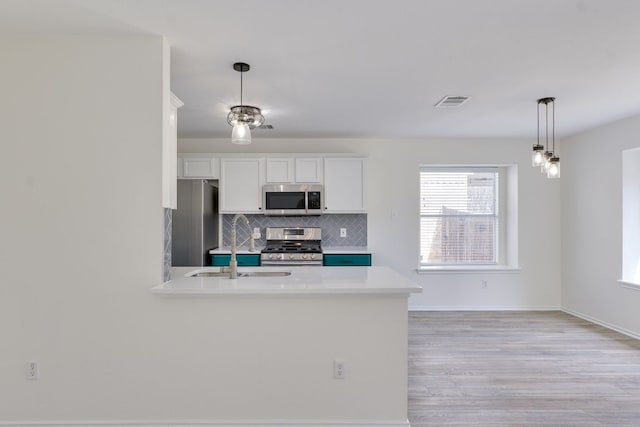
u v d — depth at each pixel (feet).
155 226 7.24
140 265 7.22
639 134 12.87
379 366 7.37
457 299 17.13
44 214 7.16
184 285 7.26
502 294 17.13
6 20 6.65
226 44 7.67
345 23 6.84
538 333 13.75
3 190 7.13
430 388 9.40
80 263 7.19
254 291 6.97
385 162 16.97
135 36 7.27
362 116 13.14
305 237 16.71
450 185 18.12
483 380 9.86
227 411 7.32
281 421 7.34
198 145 16.75
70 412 7.18
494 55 8.19
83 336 7.18
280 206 15.62
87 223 7.20
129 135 7.25
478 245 18.12
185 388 7.28
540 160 10.88
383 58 8.35
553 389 9.34
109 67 7.25
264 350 7.33
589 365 10.81
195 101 11.34
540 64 8.67
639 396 8.98
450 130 15.34
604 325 14.55
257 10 6.40
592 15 6.54
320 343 7.34
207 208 14.74
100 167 7.22
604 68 8.89
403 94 10.79
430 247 18.11
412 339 13.11
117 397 7.22
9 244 7.13
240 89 10.26
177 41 7.52
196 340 7.28
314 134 16.02
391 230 16.98
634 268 13.65
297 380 7.34
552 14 6.52
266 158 15.75
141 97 7.27
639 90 10.39
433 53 8.10
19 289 7.13
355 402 7.37
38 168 7.16
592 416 8.10
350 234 16.90
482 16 6.59
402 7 6.31
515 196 17.24
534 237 17.15
